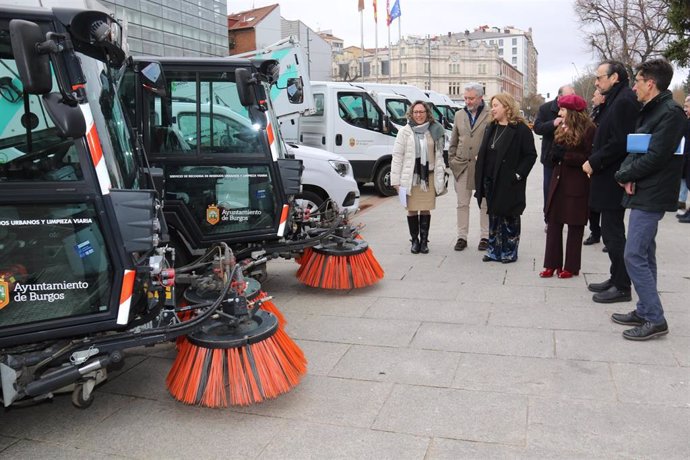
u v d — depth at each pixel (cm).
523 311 517
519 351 431
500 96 641
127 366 434
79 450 321
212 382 345
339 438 323
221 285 398
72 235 316
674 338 444
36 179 308
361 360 426
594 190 514
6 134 304
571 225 595
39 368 313
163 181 493
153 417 355
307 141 1280
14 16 295
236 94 542
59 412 364
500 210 658
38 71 266
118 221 318
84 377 329
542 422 332
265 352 354
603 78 549
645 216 431
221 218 547
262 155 552
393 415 346
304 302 568
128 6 2419
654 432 318
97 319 321
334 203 641
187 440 327
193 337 355
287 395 374
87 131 312
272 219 563
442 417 342
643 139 416
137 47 2517
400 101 1423
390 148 1298
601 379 381
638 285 443
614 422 329
